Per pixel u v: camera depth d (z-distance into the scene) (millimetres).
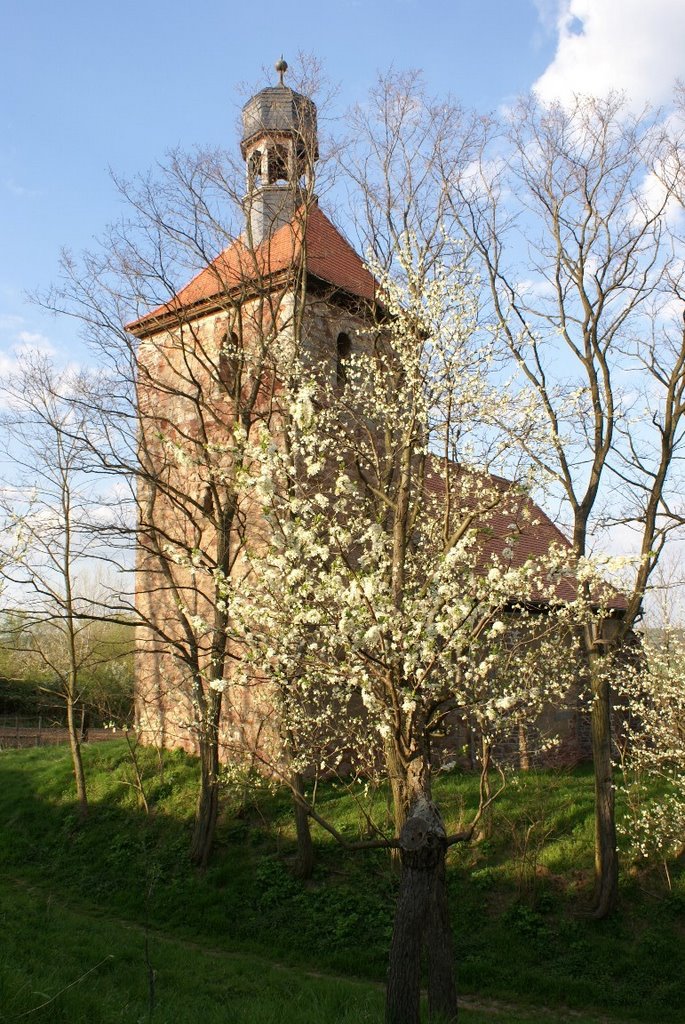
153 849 15578
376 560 9906
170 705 18875
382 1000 9586
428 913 7516
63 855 16141
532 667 12750
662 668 15414
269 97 19438
